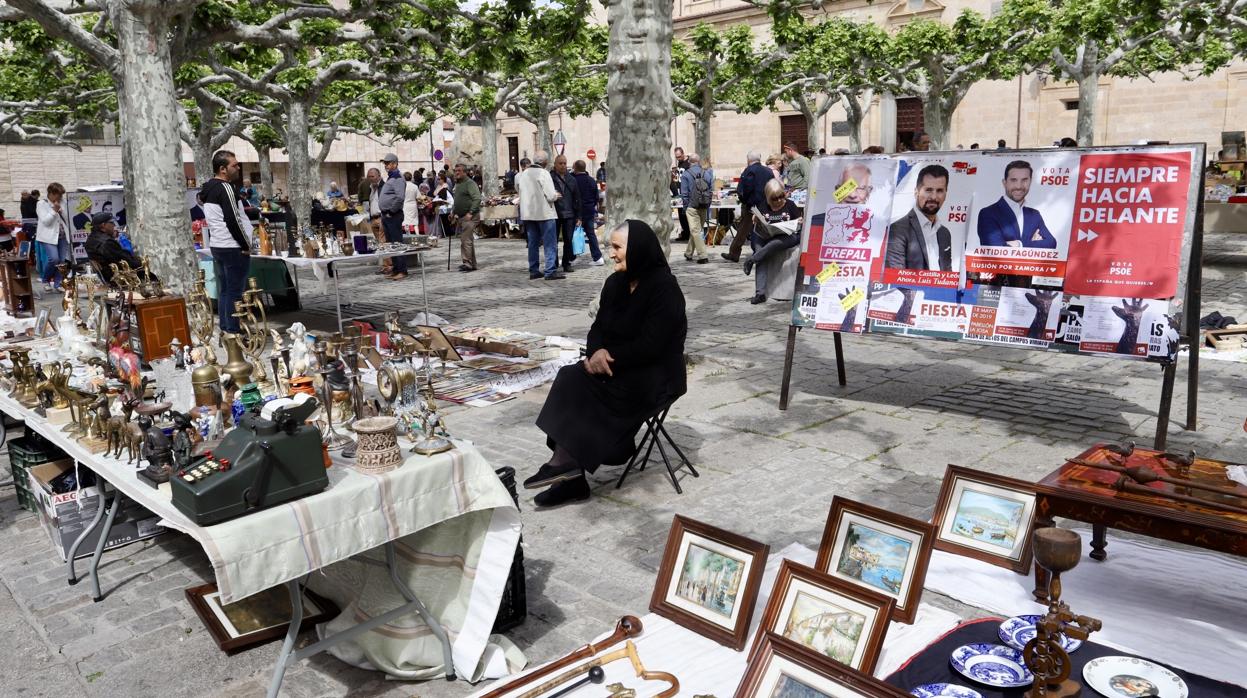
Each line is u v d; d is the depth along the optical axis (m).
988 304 5.55
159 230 8.42
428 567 3.19
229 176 9.02
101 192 14.41
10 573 4.19
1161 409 5.06
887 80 24.55
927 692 2.51
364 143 48.00
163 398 3.51
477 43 13.57
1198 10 12.77
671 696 2.70
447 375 7.55
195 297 4.56
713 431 5.98
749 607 3.00
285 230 9.65
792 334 6.35
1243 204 12.95
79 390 3.65
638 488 5.00
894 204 5.91
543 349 8.05
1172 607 3.42
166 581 4.06
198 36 11.24
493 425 6.29
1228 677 2.89
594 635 3.42
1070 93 30.67
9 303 6.83
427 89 26.59
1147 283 5.04
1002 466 5.13
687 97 22.83
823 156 6.23
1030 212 5.39
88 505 4.30
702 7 37.38
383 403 3.32
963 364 7.70
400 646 3.14
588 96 27.64
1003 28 20.16
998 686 2.54
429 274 14.85
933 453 5.40
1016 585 3.60
